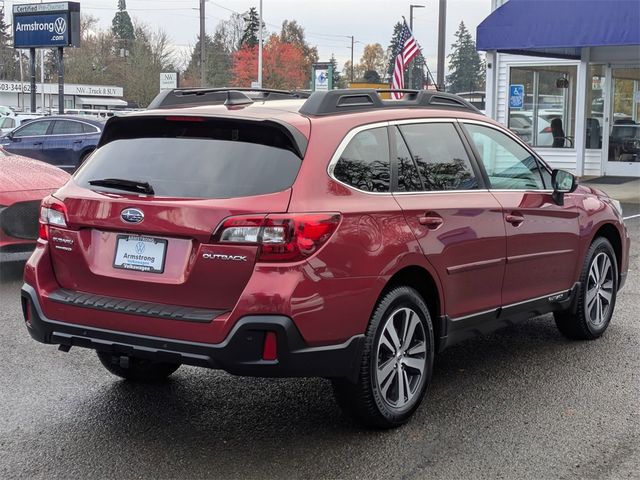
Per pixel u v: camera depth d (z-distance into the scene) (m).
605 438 4.60
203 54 45.09
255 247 3.99
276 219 4.00
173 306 4.19
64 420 4.83
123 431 4.68
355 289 4.25
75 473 4.12
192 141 4.46
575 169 19.84
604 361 6.05
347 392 4.44
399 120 4.91
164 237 4.22
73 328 4.41
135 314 4.20
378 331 4.44
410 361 4.74
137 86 80.25
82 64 88.81
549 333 6.88
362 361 4.36
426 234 4.73
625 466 4.23
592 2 15.80
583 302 6.39
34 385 5.45
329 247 4.13
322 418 4.89
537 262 5.76
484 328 5.39
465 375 5.73
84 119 19.67
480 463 4.25
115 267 4.37
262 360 3.99
